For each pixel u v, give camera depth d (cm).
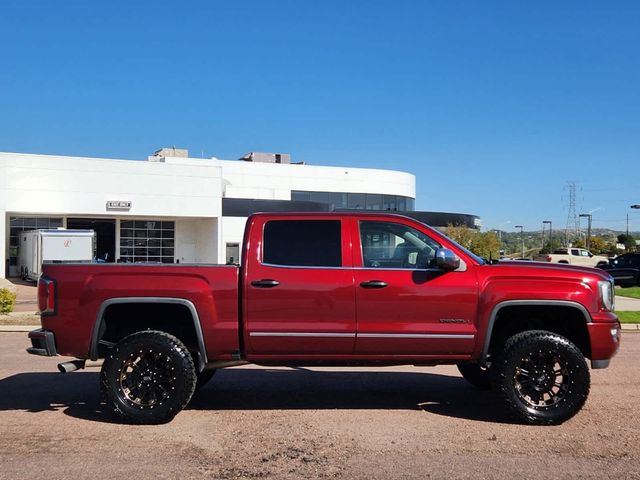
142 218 3781
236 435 601
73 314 650
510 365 636
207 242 3847
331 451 553
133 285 648
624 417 670
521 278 647
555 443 578
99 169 3447
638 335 1439
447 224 4891
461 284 644
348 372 934
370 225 665
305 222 664
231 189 4672
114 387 632
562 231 14438
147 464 518
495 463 522
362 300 642
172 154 5462
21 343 1248
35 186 3294
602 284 652
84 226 3675
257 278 644
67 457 535
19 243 3416
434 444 574
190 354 648
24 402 734
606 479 485
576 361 631
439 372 934
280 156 5962
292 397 764
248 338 645
